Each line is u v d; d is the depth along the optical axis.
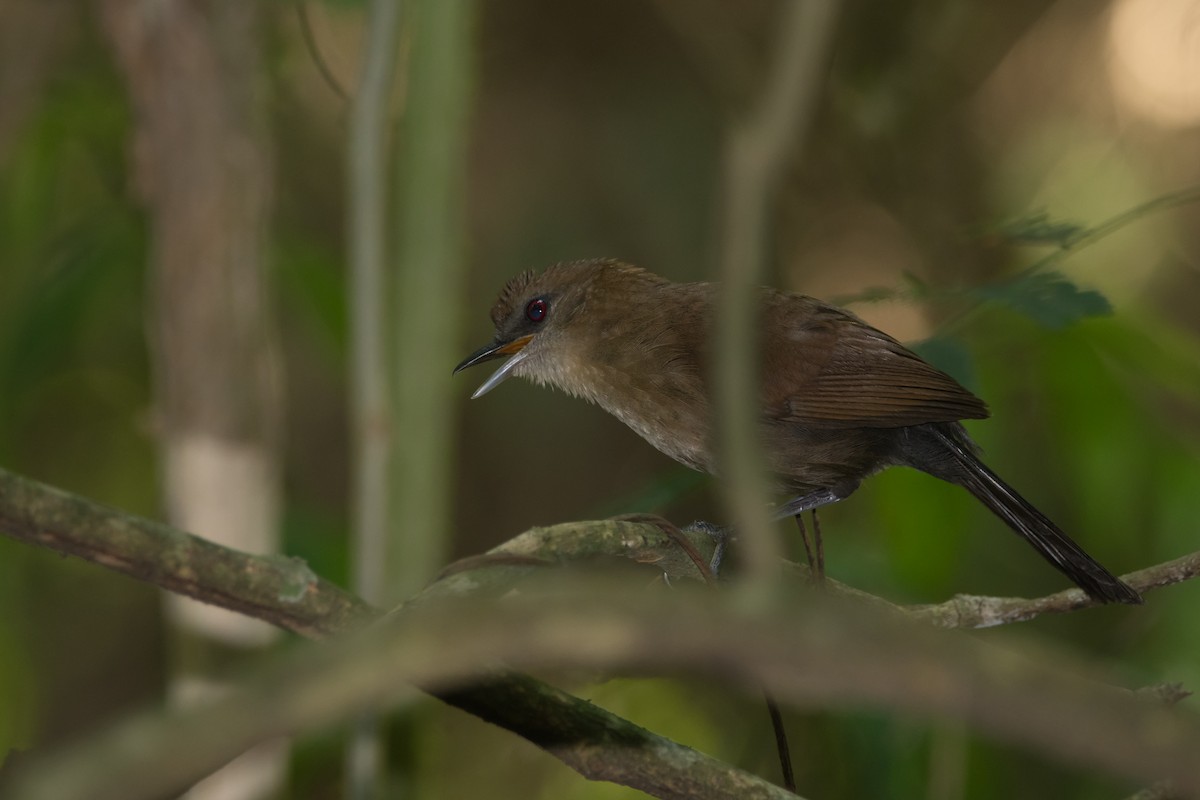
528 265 13.97
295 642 7.45
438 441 5.73
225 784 7.09
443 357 5.78
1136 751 2.15
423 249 5.76
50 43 8.59
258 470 7.46
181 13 7.34
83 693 13.02
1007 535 12.02
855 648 2.23
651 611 2.28
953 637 2.51
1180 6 15.56
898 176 15.49
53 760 2.16
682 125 14.34
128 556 3.60
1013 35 15.83
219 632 7.12
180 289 7.38
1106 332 8.23
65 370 12.19
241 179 7.39
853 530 11.72
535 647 2.26
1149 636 8.73
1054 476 11.24
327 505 13.88
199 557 3.69
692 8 13.67
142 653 13.22
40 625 12.91
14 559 9.90
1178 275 15.43
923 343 7.23
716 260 3.65
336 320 9.51
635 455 14.65
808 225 15.62
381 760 6.90
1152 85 15.69
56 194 10.59
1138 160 15.73
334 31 13.70
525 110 14.48
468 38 5.81
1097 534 8.73
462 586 3.89
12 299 9.64
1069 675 2.22
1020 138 15.89
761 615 2.29
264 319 7.57
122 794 2.09
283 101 13.63
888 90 15.45
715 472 9.11
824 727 11.02
